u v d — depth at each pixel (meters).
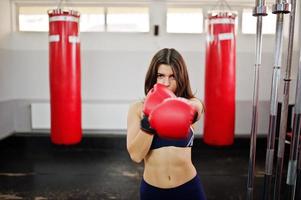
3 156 3.69
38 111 3.97
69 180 2.89
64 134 3.20
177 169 1.11
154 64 1.08
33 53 4.01
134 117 1.09
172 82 1.09
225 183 2.82
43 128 4.02
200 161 3.52
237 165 3.37
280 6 1.11
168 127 0.92
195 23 3.98
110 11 4.00
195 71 3.98
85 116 4.00
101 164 3.40
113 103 4.01
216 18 3.04
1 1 3.75
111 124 4.01
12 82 4.07
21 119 4.14
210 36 3.11
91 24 4.01
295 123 1.19
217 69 3.08
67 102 3.14
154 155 1.11
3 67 3.85
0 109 3.75
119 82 4.04
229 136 3.20
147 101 1.00
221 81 3.09
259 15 1.19
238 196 2.53
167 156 1.10
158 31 3.93
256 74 1.25
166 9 3.92
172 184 1.10
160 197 1.11
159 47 3.97
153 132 0.99
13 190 2.63
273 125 1.26
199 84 4.00
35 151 3.94
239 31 3.94
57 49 3.04
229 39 3.03
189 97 1.13
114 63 4.01
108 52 3.99
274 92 1.22
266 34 3.86
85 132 4.11
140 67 4.01
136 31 4.00
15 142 4.09
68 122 3.18
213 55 3.09
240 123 4.05
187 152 1.14
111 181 2.87
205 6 3.95
